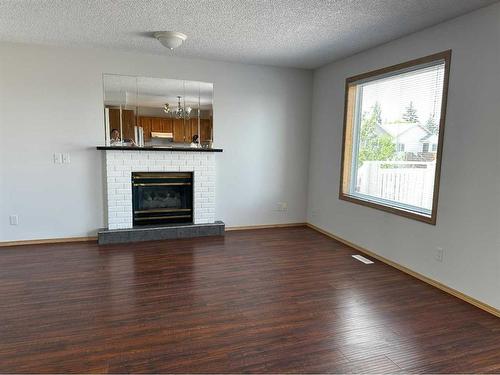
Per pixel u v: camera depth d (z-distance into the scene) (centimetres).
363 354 212
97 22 320
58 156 421
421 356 212
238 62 478
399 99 369
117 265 355
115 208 443
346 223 450
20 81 397
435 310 271
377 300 287
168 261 371
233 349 214
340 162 459
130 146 441
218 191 498
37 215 421
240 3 271
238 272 344
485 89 267
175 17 304
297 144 532
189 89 463
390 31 331
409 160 356
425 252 327
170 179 470
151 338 224
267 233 501
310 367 198
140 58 438
